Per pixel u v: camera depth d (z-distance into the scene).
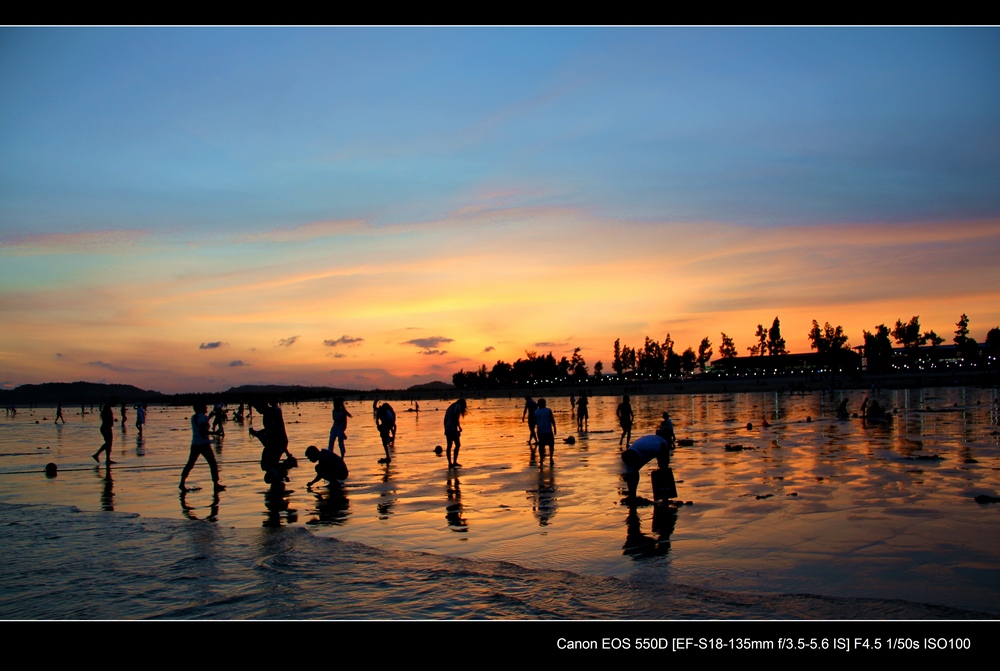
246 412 73.69
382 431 18.83
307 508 11.62
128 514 10.65
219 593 6.36
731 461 17.41
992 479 13.55
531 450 22.16
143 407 32.81
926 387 89.88
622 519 10.22
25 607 6.04
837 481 13.59
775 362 176.25
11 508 11.32
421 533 9.42
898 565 7.46
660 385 145.62
